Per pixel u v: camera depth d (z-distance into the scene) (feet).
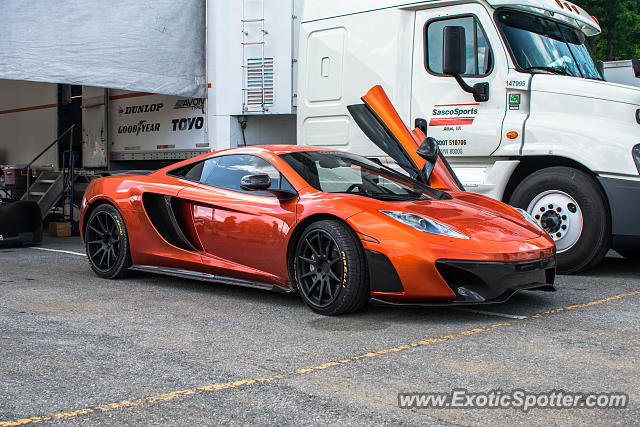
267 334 11.98
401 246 12.62
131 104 30.30
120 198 17.52
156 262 17.01
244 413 8.11
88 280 17.88
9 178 35.91
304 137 23.18
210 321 12.99
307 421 7.86
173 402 8.48
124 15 25.79
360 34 21.93
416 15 20.98
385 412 8.14
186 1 26.76
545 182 18.99
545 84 19.10
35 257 22.85
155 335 11.88
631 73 24.48
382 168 16.85
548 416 8.02
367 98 21.04
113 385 9.15
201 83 27.04
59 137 32.07
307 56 23.08
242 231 14.93
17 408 8.29
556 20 21.58
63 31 24.86
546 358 10.39
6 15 23.82
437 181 18.76
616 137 17.88
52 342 11.37
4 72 23.85
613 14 62.49
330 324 12.75
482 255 12.60
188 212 16.15
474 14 20.01
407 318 13.24
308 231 13.66
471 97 20.03
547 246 13.91
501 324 12.69
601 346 11.10
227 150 16.63
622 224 17.84
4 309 14.07
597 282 17.67
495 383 9.21
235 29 26.02
